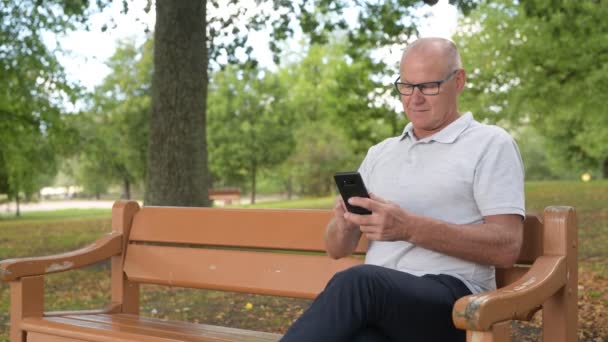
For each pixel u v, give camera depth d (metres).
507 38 17.05
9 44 11.91
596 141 25.72
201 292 6.56
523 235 2.54
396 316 2.16
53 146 15.81
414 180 2.55
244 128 32.56
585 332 4.54
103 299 6.80
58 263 3.10
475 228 2.33
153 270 3.31
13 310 3.00
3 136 15.23
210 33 9.43
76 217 25.73
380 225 2.25
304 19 9.91
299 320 2.10
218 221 3.19
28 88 13.27
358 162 36.75
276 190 51.00
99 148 20.20
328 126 36.44
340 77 20.91
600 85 15.83
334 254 2.69
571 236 2.43
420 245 2.32
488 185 2.40
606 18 13.18
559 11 11.75
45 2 11.57
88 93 14.77
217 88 33.50
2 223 22.75
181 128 7.95
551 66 16.23
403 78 2.60
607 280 6.48
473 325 1.85
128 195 35.94
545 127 23.69
